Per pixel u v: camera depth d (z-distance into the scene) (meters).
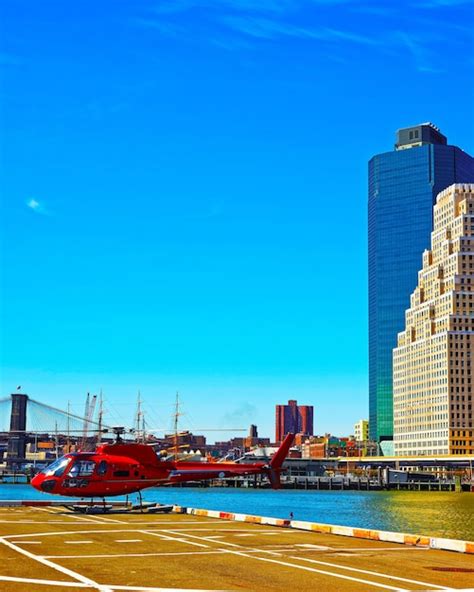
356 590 24.33
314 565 29.42
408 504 192.00
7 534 38.53
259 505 175.62
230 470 72.00
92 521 47.19
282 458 78.06
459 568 29.30
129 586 24.36
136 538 37.72
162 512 56.38
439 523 120.56
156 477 62.19
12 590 23.02
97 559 30.11
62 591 23.22
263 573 27.48
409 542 36.88
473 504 193.38
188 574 27.06
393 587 24.89
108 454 60.94
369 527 110.81
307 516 136.50
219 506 169.38
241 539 38.12
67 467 59.25
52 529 41.59
